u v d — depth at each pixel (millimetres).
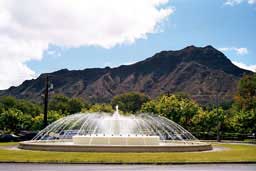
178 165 24016
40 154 29656
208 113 83250
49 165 23375
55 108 138625
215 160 26234
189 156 28844
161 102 86500
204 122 82312
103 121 45469
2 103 127625
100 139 36250
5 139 60656
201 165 24078
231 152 33938
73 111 139500
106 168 21938
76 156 28016
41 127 86438
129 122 46594
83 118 59062
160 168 22203
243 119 74375
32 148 34875
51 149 33312
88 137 36469
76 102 142375
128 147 31969
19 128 88688
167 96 89062
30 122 89188
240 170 21438
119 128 44781
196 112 83688
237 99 91938
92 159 25984
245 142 61094
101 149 31953
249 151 35406
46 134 52844
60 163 24438
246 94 90375
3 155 28797
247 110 83500
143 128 56406
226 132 83500
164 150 32625
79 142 36625
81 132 56312
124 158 26703
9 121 86438
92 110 116188
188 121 84250
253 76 90750
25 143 36469
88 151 32062
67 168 21797
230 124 81812
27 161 24984
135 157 27484
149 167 22672
